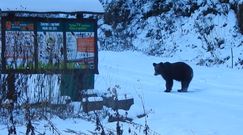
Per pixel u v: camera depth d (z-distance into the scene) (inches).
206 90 1114.1
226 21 2020.2
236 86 1179.3
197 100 933.8
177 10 2353.6
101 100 762.8
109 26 2630.4
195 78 1355.8
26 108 663.8
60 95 753.0
